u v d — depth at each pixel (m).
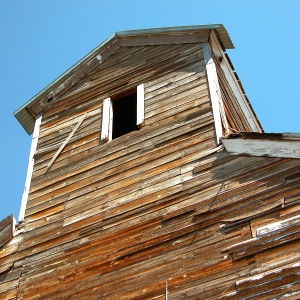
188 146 10.48
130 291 8.85
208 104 11.09
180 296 8.32
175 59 12.66
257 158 9.37
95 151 11.79
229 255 8.40
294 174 8.81
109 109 12.67
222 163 9.70
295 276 7.65
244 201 8.92
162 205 9.75
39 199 11.55
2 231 11.27
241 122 13.20
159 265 8.90
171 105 11.59
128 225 9.84
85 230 10.30
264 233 8.36
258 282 7.85
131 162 10.96
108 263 9.48
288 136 9.16
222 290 8.05
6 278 10.41
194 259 8.65
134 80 12.86
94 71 13.83
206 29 12.67
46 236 10.70
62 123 13.12
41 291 9.81
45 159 12.43
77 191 11.18
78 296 9.32
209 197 9.31
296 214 8.34
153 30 13.26
